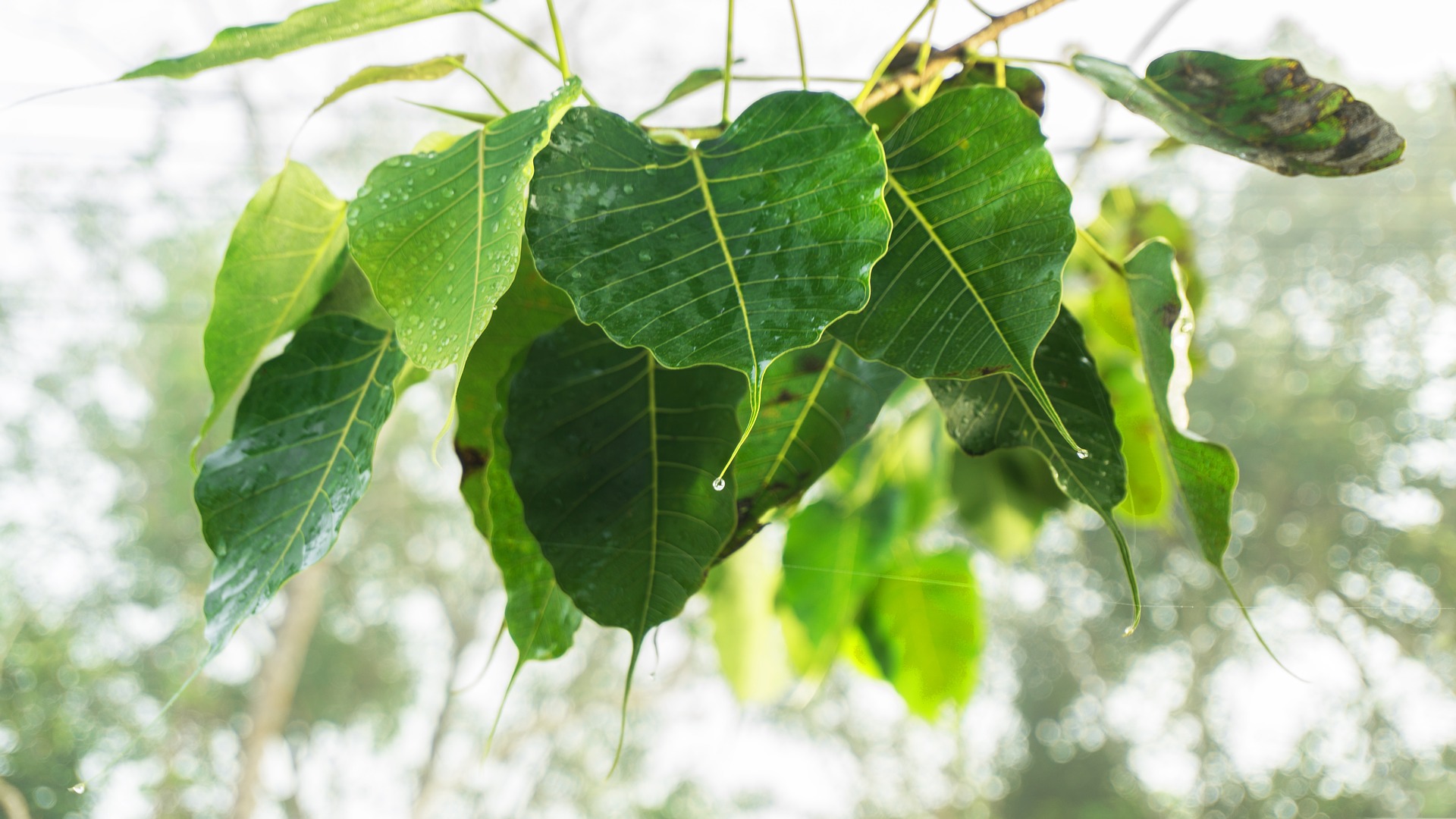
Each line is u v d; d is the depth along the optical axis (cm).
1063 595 1062
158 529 925
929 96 74
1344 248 845
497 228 62
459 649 1141
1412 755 836
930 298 66
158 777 919
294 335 72
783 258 62
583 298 62
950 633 140
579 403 71
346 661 1121
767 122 63
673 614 69
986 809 1184
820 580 136
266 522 71
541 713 1126
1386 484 858
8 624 756
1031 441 72
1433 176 734
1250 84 73
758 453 74
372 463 70
